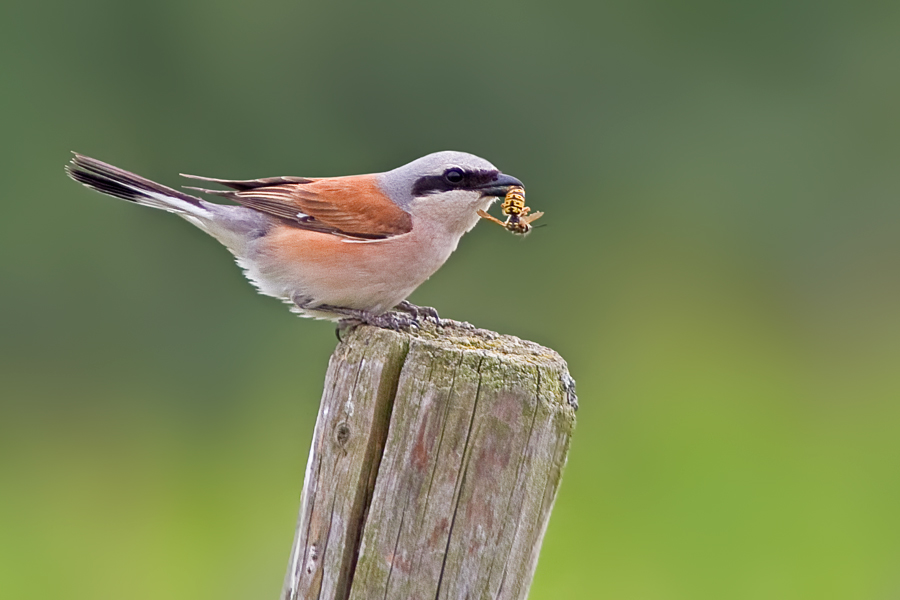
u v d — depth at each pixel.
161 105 14.77
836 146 14.98
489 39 14.67
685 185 14.91
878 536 10.13
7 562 10.50
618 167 14.98
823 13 15.09
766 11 14.98
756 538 10.09
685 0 14.77
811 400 12.98
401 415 4.57
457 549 4.50
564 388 4.70
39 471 12.15
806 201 15.00
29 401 13.37
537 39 14.73
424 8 14.62
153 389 13.59
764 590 9.48
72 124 14.50
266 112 14.84
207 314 13.72
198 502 11.77
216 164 14.88
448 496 4.51
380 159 14.77
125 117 14.72
